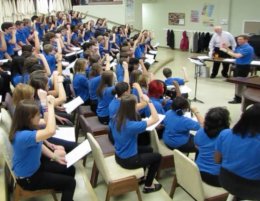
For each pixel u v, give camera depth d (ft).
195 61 23.21
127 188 9.37
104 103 13.24
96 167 10.69
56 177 8.47
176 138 11.13
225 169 7.60
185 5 45.98
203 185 8.95
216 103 21.91
